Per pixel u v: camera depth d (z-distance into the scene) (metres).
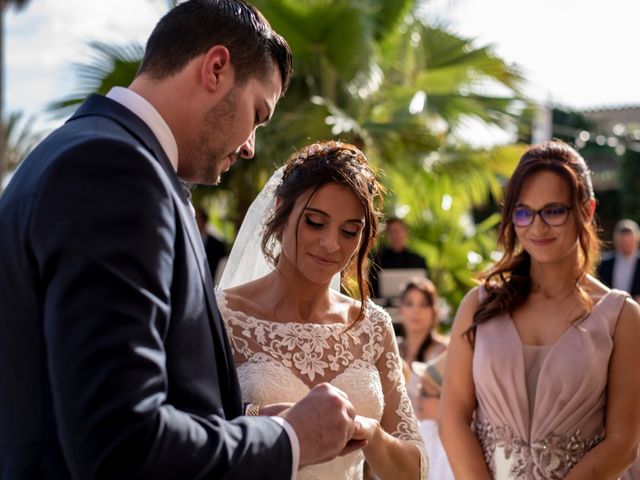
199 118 1.75
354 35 8.80
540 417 2.76
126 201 1.47
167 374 1.58
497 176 11.53
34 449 1.52
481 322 2.92
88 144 1.50
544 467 2.73
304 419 1.67
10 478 1.53
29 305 1.52
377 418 2.37
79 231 1.44
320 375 2.33
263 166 8.90
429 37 10.55
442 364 4.66
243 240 2.62
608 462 2.69
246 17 1.80
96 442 1.37
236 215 9.55
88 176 1.48
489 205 16.94
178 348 1.59
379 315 2.52
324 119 8.50
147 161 1.53
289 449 1.61
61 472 1.51
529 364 2.84
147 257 1.47
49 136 1.65
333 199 2.25
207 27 1.75
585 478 2.67
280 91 1.90
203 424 1.53
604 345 2.77
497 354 2.83
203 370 1.64
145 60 1.79
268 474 1.57
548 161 2.90
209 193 9.42
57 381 1.39
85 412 1.37
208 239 8.88
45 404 1.53
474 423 2.97
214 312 1.71
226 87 1.76
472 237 10.62
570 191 2.86
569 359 2.76
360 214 2.28
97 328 1.39
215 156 1.79
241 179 9.21
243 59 1.77
